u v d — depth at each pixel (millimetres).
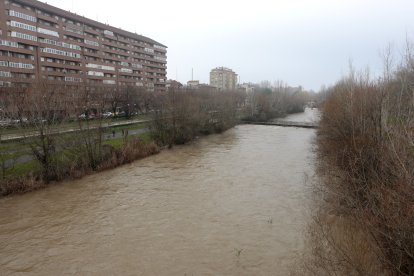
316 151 33844
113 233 17359
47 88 30781
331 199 17484
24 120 27969
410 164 8031
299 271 12859
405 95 12961
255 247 15586
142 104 69500
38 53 66438
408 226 6793
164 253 15164
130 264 14242
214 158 35906
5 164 26375
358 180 11500
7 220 19047
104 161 30953
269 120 80125
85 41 80938
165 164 32938
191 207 21047
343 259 8414
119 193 23906
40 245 16078
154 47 113938
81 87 51219
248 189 24625
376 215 7980
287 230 17375
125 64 99062
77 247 15852
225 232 17312
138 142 37562
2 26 57969
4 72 57719
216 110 58844
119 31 95188
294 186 25234
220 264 14102
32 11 64688
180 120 44312
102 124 34281
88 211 20453
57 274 13578
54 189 24719
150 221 18891
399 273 7004
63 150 28797
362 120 18641
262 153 38844
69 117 30500
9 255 15141
